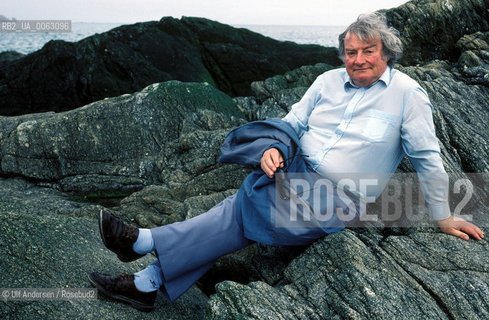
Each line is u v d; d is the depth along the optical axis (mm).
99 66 8906
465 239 2307
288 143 2266
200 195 3234
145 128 4020
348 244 2174
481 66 3910
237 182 3342
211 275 2695
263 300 1931
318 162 2279
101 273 2135
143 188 3512
